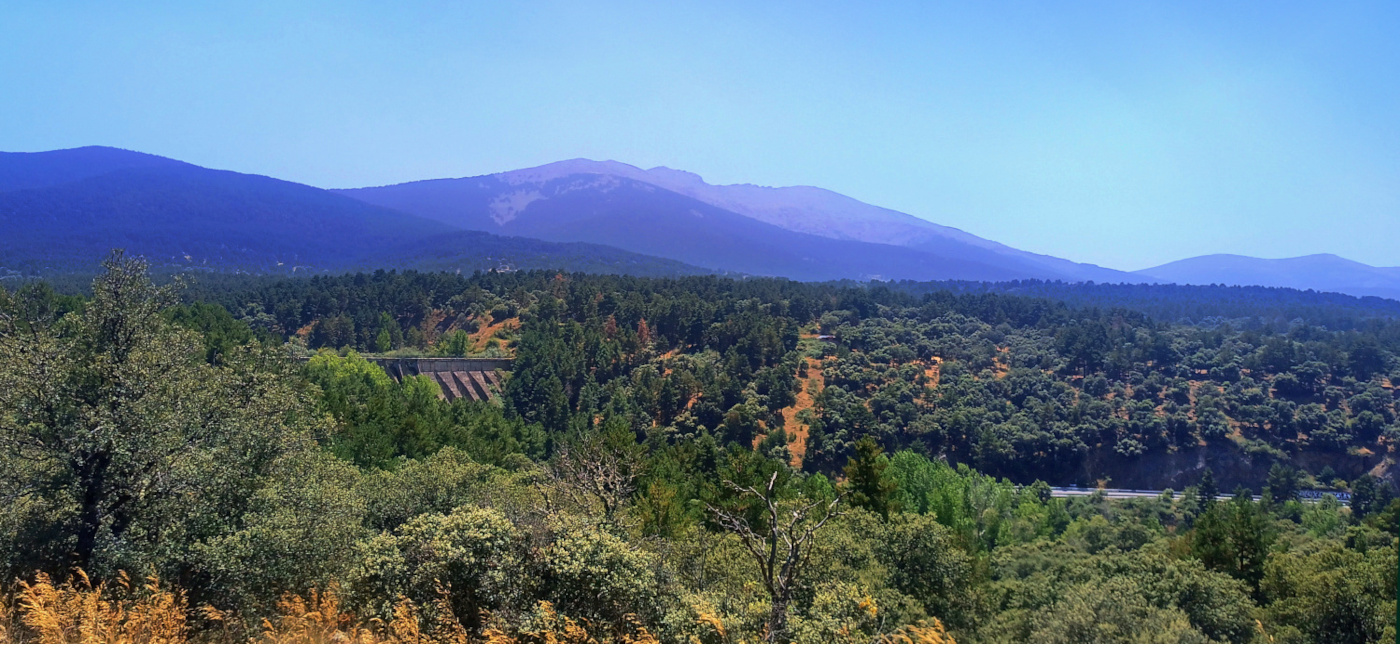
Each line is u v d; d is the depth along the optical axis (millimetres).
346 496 22391
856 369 136500
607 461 25047
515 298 168250
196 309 87938
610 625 14055
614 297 161500
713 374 126188
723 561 22453
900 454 69062
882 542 30391
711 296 174875
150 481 17703
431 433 57156
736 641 13484
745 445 109312
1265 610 28703
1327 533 65812
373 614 13422
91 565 16078
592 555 14836
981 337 171375
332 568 18469
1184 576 28266
